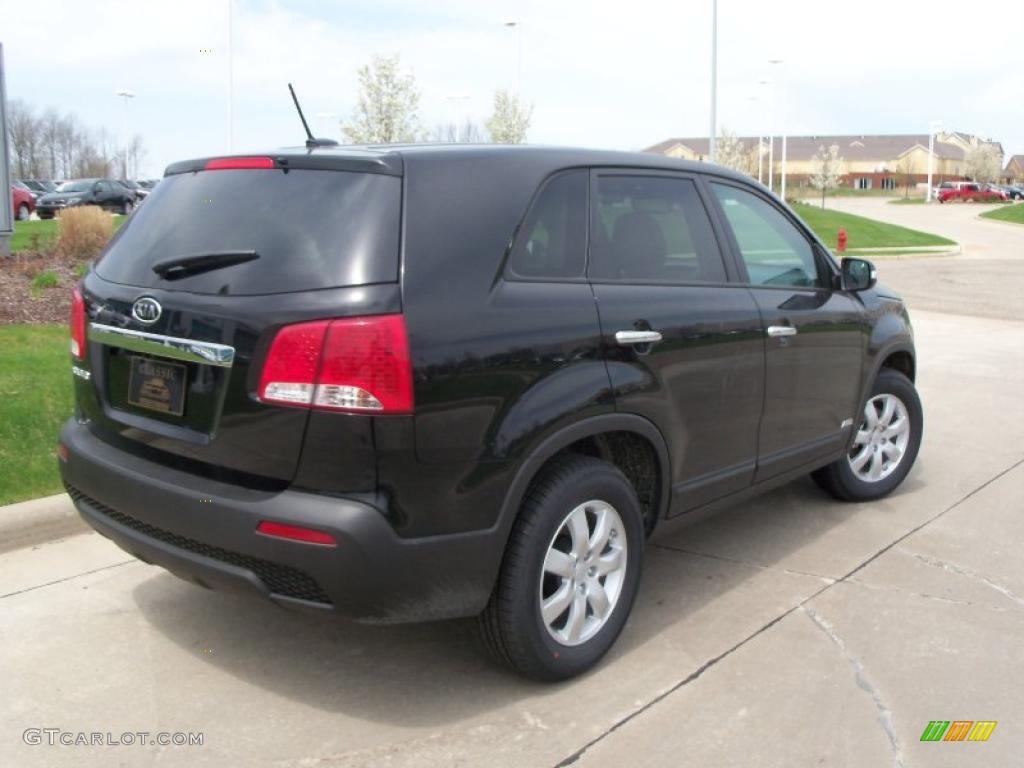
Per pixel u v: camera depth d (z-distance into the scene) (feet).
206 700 11.12
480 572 10.30
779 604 13.84
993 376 31.73
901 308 18.53
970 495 19.06
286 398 9.54
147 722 10.66
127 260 11.65
